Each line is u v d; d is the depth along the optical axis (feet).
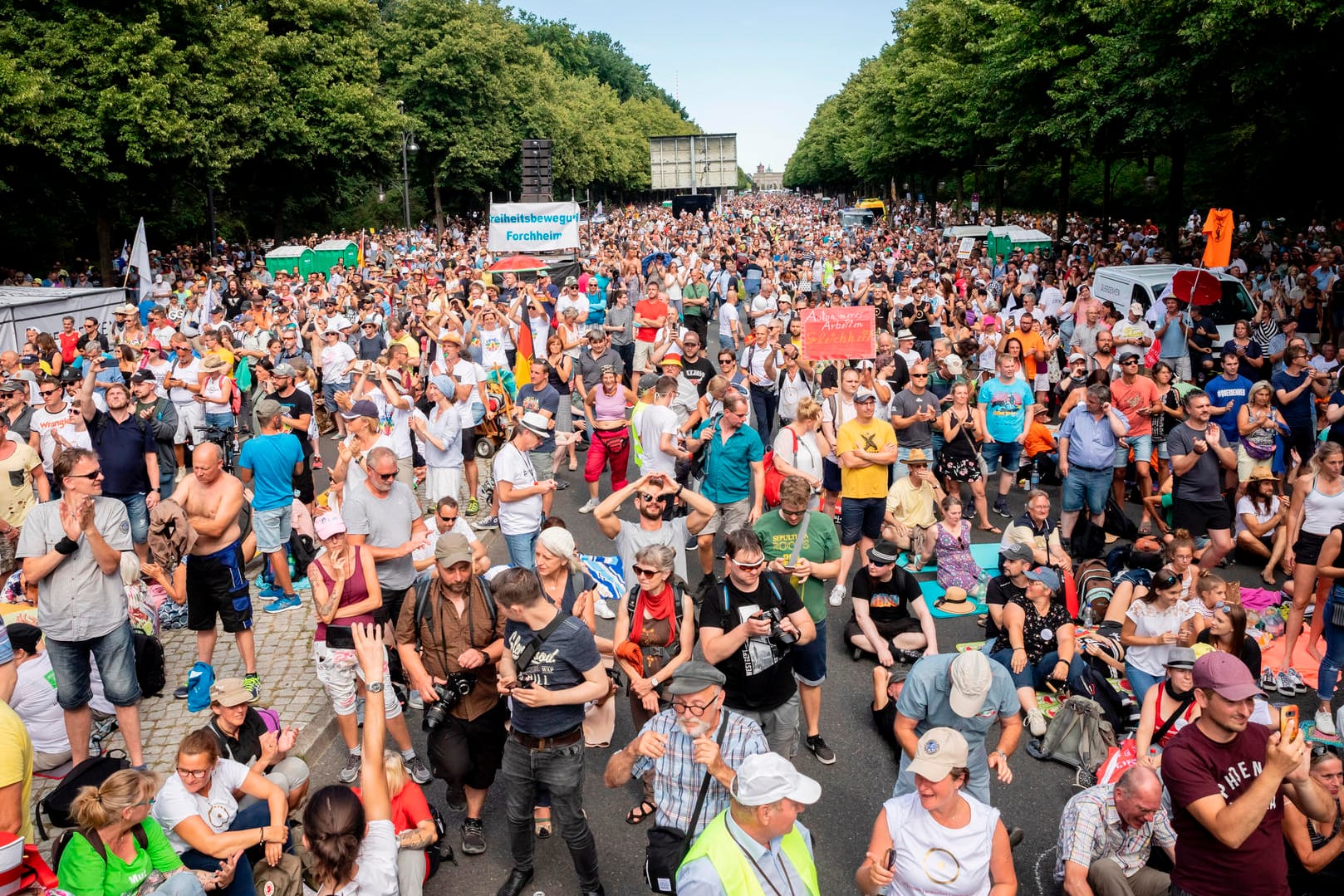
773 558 21.89
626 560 24.50
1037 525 27.45
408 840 16.87
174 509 24.61
